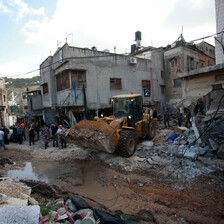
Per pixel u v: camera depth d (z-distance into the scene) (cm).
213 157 583
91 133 636
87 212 331
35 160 797
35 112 1980
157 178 532
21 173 635
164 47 2100
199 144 670
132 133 721
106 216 319
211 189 443
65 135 699
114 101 838
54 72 1528
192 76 1027
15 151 982
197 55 2144
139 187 486
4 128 1219
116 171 608
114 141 628
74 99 1269
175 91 1911
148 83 1762
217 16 953
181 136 866
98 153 783
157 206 391
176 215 357
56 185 494
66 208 370
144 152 750
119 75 1514
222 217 343
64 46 1265
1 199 332
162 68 1944
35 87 2531
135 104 818
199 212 362
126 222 297
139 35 2475
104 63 1420
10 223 265
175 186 477
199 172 527
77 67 1269
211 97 925
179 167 575
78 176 585
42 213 333
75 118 1412
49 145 1081
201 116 850
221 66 859
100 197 446
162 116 1761
